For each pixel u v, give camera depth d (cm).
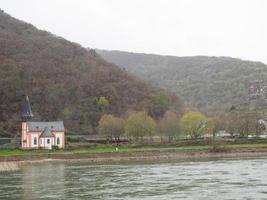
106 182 10756
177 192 9150
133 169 13588
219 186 9762
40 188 9906
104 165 15138
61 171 13312
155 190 9450
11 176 12125
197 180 10781
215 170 12800
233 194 8750
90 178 11538
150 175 11975
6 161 16662
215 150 18900
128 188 9788
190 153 18525
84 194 9088
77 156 17512
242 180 10588
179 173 12281
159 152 18375
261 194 8694
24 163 16200
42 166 15062
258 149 19388
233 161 15612
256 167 13350
